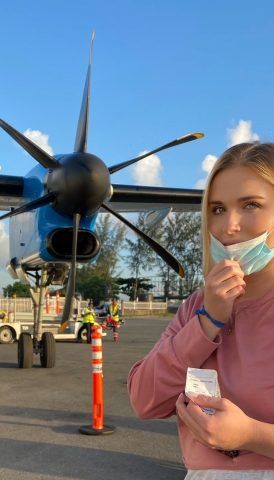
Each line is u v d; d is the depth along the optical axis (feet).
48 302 68.49
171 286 188.96
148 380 4.79
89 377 29.63
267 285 4.53
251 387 4.24
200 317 4.50
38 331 33.27
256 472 4.15
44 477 13.52
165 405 4.74
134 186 32.50
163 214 32.68
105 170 23.65
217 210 4.69
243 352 4.39
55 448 15.99
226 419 3.81
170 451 15.83
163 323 99.50
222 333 4.59
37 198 26.43
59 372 31.48
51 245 25.12
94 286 190.70
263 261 4.39
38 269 31.53
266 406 4.17
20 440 16.84
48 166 24.40
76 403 22.52
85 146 25.53
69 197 23.57
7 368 33.17
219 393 4.11
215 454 4.33
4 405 22.04
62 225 25.20
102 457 15.17
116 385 27.07
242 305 4.55
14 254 31.76
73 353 43.52
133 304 146.92
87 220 25.35
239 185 4.47
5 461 14.74
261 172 4.42
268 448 3.89
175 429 18.38
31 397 23.76
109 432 17.62
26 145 23.95
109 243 196.03
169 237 185.06
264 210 4.44
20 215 29.99
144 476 13.65
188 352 4.50
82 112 26.13
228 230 4.42
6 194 29.32
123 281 198.29
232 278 4.27
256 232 4.39
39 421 19.33
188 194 33.32
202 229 4.88
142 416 4.98
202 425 3.85
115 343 53.98
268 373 4.23
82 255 25.66
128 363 36.32
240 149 4.64
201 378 4.17
